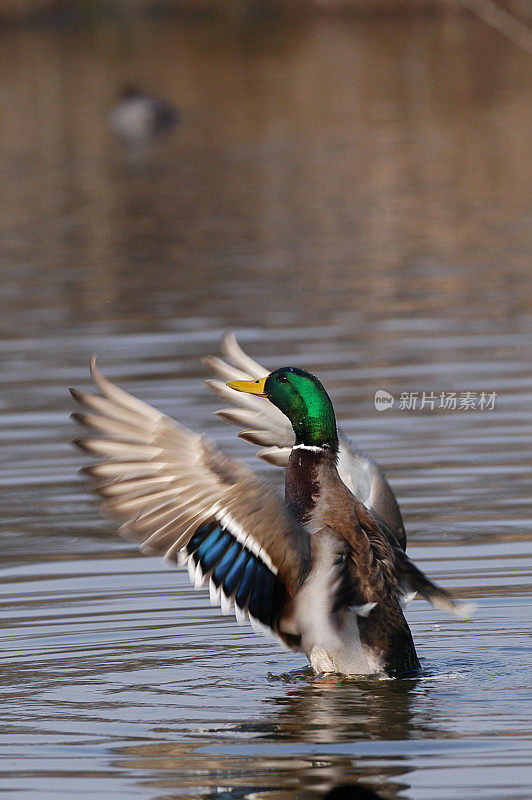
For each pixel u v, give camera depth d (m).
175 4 53.84
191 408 13.29
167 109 36.72
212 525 7.11
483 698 7.28
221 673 7.86
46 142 35.59
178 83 42.47
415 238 22.61
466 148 31.17
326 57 45.53
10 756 6.61
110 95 40.62
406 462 11.92
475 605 8.88
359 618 7.51
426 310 17.39
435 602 7.80
